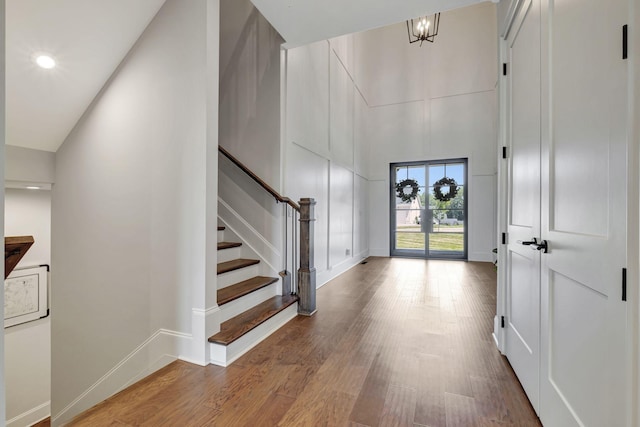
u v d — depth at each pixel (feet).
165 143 6.91
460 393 5.26
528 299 5.16
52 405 8.86
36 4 6.08
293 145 10.85
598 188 3.16
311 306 9.40
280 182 9.83
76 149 8.49
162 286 6.92
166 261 6.88
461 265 18.38
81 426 4.47
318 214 13.10
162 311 6.91
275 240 9.84
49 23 6.39
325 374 5.90
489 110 19.77
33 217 11.48
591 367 3.26
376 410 4.80
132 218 7.40
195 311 6.49
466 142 20.24
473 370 6.04
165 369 6.14
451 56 20.61
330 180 14.49
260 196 10.09
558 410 3.97
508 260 6.43
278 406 4.91
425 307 10.16
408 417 4.63
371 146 22.49
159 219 6.98
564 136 3.93
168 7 6.88
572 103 3.73
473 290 12.46
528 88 5.26
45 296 11.72
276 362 6.39
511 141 6.31
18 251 3.65
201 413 4.74
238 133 10.46
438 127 20.88
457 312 9.64
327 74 14.12
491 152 19.67
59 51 6.87
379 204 22.30
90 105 8.12
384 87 22.16
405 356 6.63
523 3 5.54
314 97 12.67
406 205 22.00
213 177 6.66
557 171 4.11
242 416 4.66
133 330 7.40
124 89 7.52
